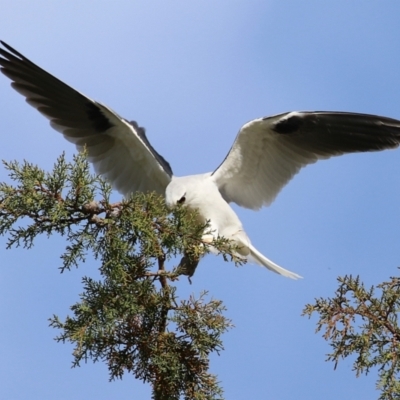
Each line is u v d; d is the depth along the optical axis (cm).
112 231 811
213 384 808
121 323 809
